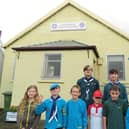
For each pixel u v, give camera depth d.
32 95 5.99
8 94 13.98
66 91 12.77
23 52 13.87
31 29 16.59
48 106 6.08
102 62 15.10
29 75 13.45
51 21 16.55
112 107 5.92
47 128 5.99
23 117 5.83
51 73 13.33
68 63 13.15
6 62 16.47
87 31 15.89
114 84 6.57
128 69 14.65
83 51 13.16
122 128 5.81
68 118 6.10
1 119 12.02
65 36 16.09
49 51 13.58
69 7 16.56
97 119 6.12
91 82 6.92
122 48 15.16
